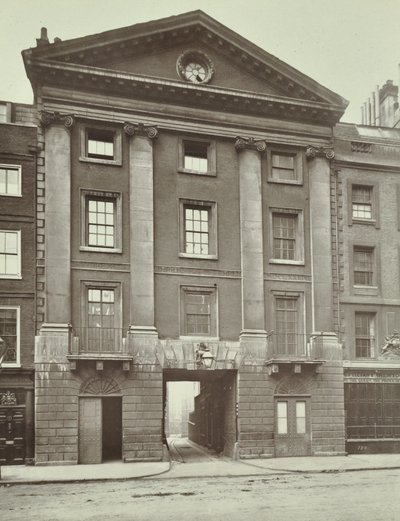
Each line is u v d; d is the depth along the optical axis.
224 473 22.61
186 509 15.41
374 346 30.25
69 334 25.73
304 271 29.56
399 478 21.02
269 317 28.77
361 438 28.73
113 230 27.64
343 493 17.62
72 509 15.70
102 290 26.97
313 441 27.92
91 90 27.62
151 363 26.56
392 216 31.56
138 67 28.48
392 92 38.16
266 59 29.78
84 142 27.56
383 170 31.72
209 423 34.28
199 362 27.05
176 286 27.75
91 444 25.48
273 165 30.22
